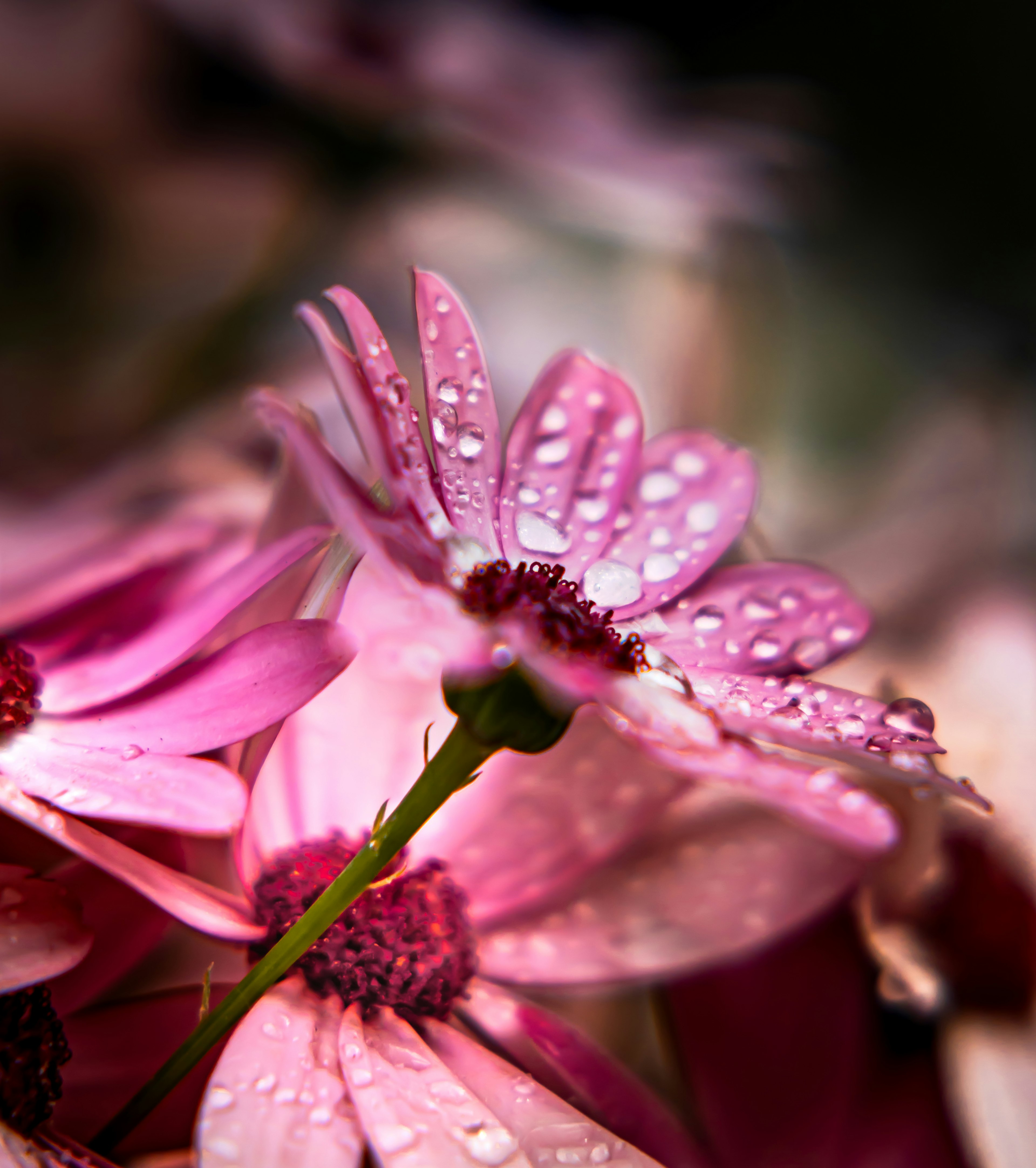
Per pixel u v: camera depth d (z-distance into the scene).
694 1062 0.21
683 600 0.20
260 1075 0.18
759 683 0.19
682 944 0.20
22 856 0.19
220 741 0.18
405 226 0.37
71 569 0.22
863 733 0.19
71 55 0.38
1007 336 0.54
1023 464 0.42
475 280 0.38
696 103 0.44
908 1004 0.21
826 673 0.26
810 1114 0.21
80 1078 0.19
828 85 0.63
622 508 0.20
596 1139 0.18
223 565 0.22
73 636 0.20
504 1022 0.20
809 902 0.20
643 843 0.20
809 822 0.19
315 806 0.20
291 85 0.34
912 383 0.50
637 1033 0.23
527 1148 0.18
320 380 0.29
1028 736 0.25
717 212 0.38
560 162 0.36
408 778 0.20
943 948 0.22
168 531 0.23
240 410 0.28
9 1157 0.17
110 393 0.37
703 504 0.20
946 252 0.59
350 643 0.18
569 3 0.58
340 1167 0.17
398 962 0.19
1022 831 0.23
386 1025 0.19
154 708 0.19
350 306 0.19
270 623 0.19
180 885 0.18
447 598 0.18
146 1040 0.19
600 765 0.20
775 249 0.47
